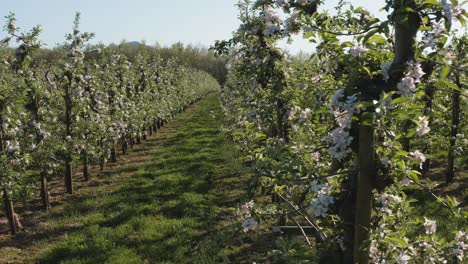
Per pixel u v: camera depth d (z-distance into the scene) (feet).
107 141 49.03
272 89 21.97
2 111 26.99
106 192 37.11
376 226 9.22
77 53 35.63
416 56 7.63
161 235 25.49
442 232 23.18
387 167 8.25
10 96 27.04
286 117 21.67
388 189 9.93
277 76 21.75
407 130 9.28
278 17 16.63
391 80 8.18
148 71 77.15
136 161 52.42
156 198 33.71
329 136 9.71
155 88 79.61
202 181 38.50
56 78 37.09
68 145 35.47
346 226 8.91
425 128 8.05
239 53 23.31
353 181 8.93
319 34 8.96
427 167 39.09
